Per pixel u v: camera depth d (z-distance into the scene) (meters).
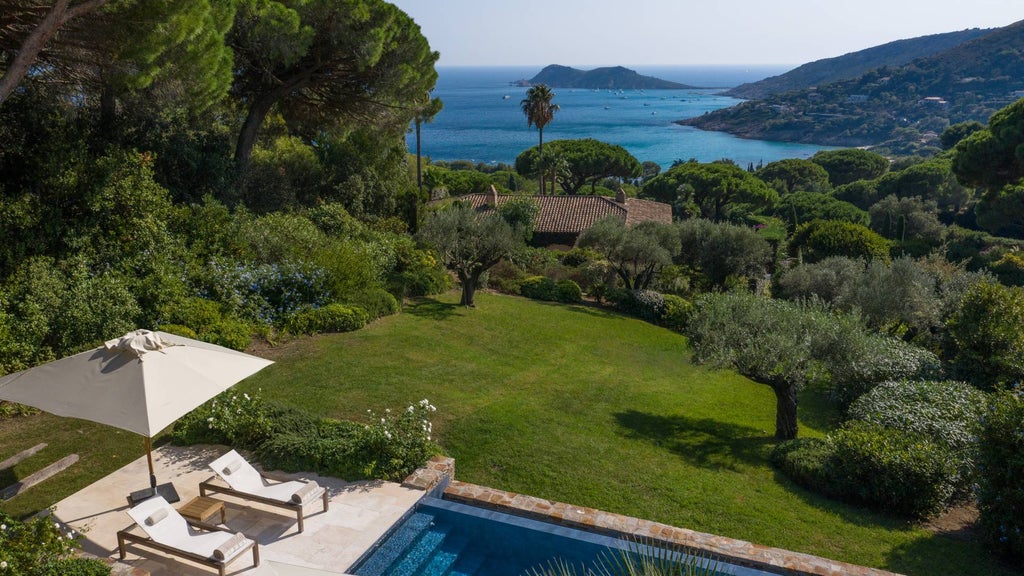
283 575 5.30
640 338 22.84
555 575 6.97
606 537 7.62
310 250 18.38
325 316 16.08
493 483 9.42
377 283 19.98
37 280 11.26
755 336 13.64
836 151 110.81
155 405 6.20
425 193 33.81
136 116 17.98
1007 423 8.55
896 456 9.96
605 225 29.36
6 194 13.19
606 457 10.95
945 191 76.75
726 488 10.35
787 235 60.59
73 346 11.26
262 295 15.91
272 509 7.72
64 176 13.21
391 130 26.44
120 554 6.54
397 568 6.93
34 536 5.57
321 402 11.28
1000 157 41.69
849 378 14.59
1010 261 37.97
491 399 13.01
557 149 74.00
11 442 8.99
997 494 8.63
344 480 8.48
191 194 20.31
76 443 9.10
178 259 15.45
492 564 7.23
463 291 22.69
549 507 8.30
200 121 20.61
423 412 9.40
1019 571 8.31
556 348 19.11
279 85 23.22
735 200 72.56
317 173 28.53
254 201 24.70
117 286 12.37
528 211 39.09
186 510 6.94
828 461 10.71
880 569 7.80
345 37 21.31
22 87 14.02
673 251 30.95
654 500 9.51
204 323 13.49
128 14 12.04
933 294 22.00
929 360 17.22
